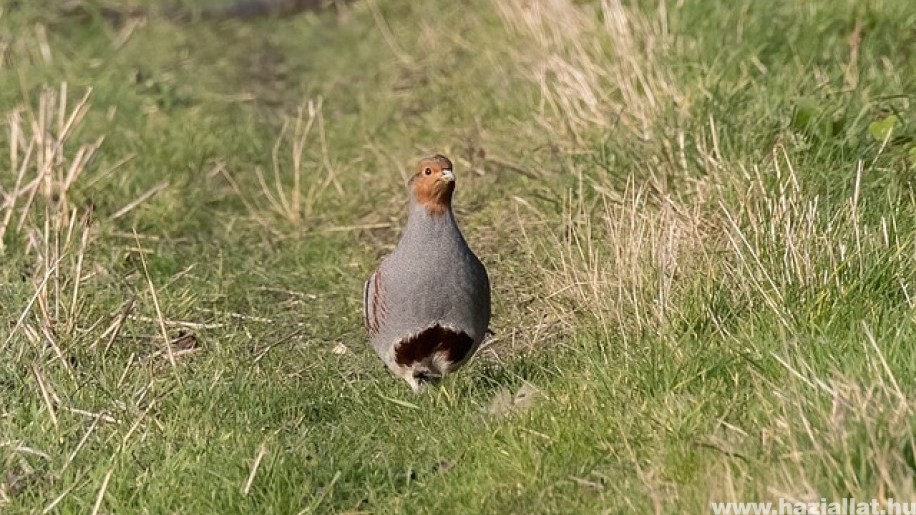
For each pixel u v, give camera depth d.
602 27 19.00
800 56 17.44
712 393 10.36
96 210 17.06
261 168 19.39
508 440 10.33
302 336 14.13
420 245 11.63
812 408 9.41
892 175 13.50
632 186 14.14
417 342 11.75
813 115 14.74
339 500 10.25
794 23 18.05
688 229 12.98
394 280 11.74
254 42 24.95
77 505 10.16
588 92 17.50
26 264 15.26
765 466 9.02
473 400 11.58
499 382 12.10
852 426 8.93
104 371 12.37
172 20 25.81
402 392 12.13
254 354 13.47
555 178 16.45
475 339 11.94
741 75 16.91
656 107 16.44
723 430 9.77
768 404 9.79
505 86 19.88
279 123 21.17
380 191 18.05
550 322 13.30
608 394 10.78
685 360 10.87
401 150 19.22
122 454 10.53
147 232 17.09
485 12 22.89
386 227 17.16
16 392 11.82
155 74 22.81
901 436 8.78
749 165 14.04
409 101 21.19
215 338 13.92
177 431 11.15
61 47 24.09
